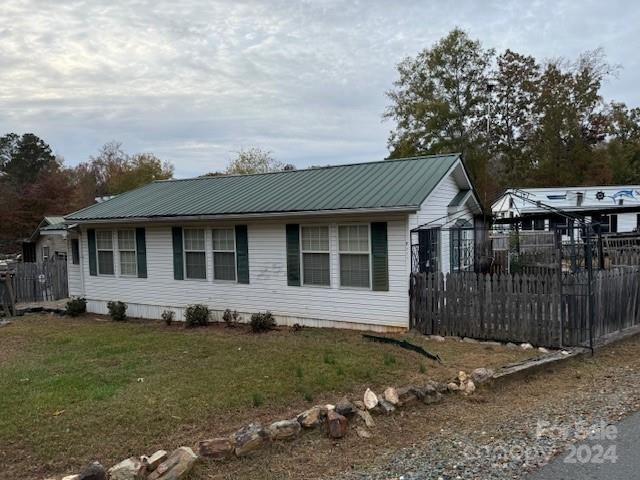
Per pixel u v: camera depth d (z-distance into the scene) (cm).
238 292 1312
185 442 502
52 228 2195
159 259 1463
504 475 437
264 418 561
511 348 889
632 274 1005
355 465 473
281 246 1227
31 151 5991
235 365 783
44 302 1905
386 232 1068
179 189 1677
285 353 855
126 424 540
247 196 1362
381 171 1303
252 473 458
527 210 2788
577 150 4334
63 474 444
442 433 545
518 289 909
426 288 1020
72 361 861
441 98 4150
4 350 1009
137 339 1068
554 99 4341
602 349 884
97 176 6078
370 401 585
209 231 1350
